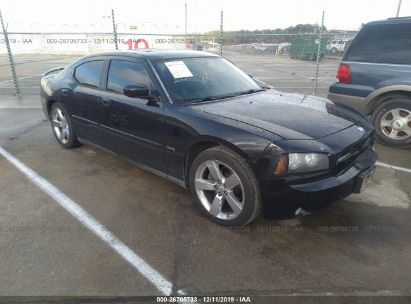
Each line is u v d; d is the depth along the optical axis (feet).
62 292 7.57
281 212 8.93
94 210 11.07
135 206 11.30
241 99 11.57
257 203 9.17
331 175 8.87
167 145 10.89
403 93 16.15
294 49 70.38
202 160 9.96
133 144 12.34
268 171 8.54
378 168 14.34
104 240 9.45
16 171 14.24
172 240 9.43
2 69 55.62
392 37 16.06
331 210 10.89
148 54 12.44
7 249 9.05
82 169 14.40
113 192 12.31
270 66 61.26
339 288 7.63
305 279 7.91
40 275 8.09
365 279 7.90
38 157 15.85
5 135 19.36
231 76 13.26
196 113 10.13
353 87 17.26
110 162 15.15
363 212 10.80
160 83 11.21
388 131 17.07
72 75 15.40
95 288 7.69
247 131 8.94
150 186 12.77
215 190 10.01
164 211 10.97
